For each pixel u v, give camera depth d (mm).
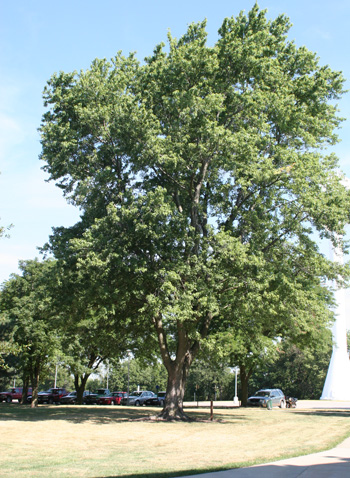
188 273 19734
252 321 25234
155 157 20766
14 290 40250
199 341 22406
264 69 22547
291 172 20594
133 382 114250
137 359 39594
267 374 84812
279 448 12531
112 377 115500
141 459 10469
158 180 23703
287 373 81500
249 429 18125
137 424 19656
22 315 37125
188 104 21094
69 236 22547
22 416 23391
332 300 33625
